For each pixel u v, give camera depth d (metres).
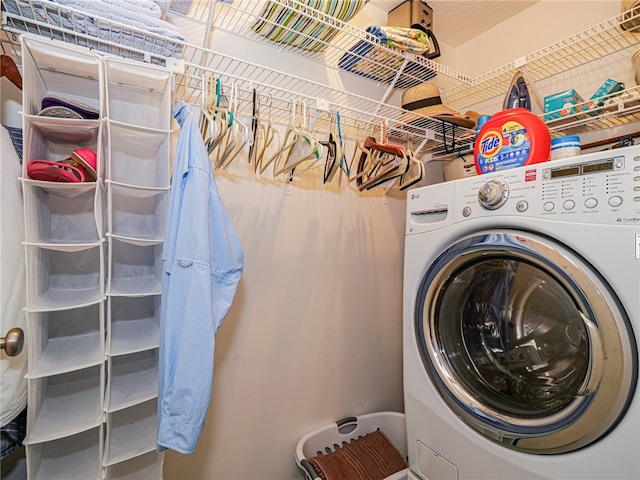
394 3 1.68
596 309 0.67
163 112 0.91
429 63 1.52
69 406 0.83
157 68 0.84
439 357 0.98
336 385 1.63
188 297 0.80
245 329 1.37
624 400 0.63
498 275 0.95
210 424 1.29
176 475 1.21
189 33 1.23
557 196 0.74
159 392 0.83
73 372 0.92
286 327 1.47
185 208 0.83
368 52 1.45
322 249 1.58
